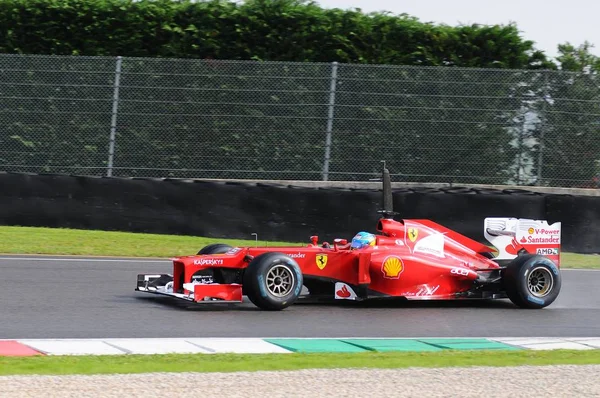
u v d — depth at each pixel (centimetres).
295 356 2772
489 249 4309
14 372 2408
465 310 4012
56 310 3531
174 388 2256
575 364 2794
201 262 3681
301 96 6656
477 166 6706
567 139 6756
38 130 6531
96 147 6544
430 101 6700
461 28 7538
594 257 6162
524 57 7550
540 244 4338
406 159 6681
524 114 6725
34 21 7319
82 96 6550
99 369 2483
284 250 3816
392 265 3925
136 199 6088
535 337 3384
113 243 5697
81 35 7331
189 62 6606
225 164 6625
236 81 6638
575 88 6769
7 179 6047
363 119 6669
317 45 7412
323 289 3956
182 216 6091
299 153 6644
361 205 6156
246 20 7369
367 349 2997
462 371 2602
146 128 6575
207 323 3362
